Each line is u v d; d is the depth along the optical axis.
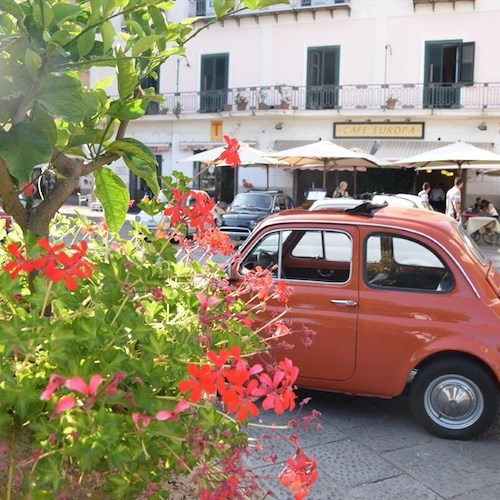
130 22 2.16
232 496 1.74
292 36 28.05
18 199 2.26
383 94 26.89
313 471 1.86
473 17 25.61
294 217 5.33
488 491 3.94
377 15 26.75
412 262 4.90
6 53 1.93
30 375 1.74
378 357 4.82
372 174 27.67
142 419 1.58
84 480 1.84
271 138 28.48
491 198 25.91
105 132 2.23
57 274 1.71
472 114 25.59
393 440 4.73
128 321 1.88
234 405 1.55
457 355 4.71
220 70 29.28
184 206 2.31
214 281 2.47
